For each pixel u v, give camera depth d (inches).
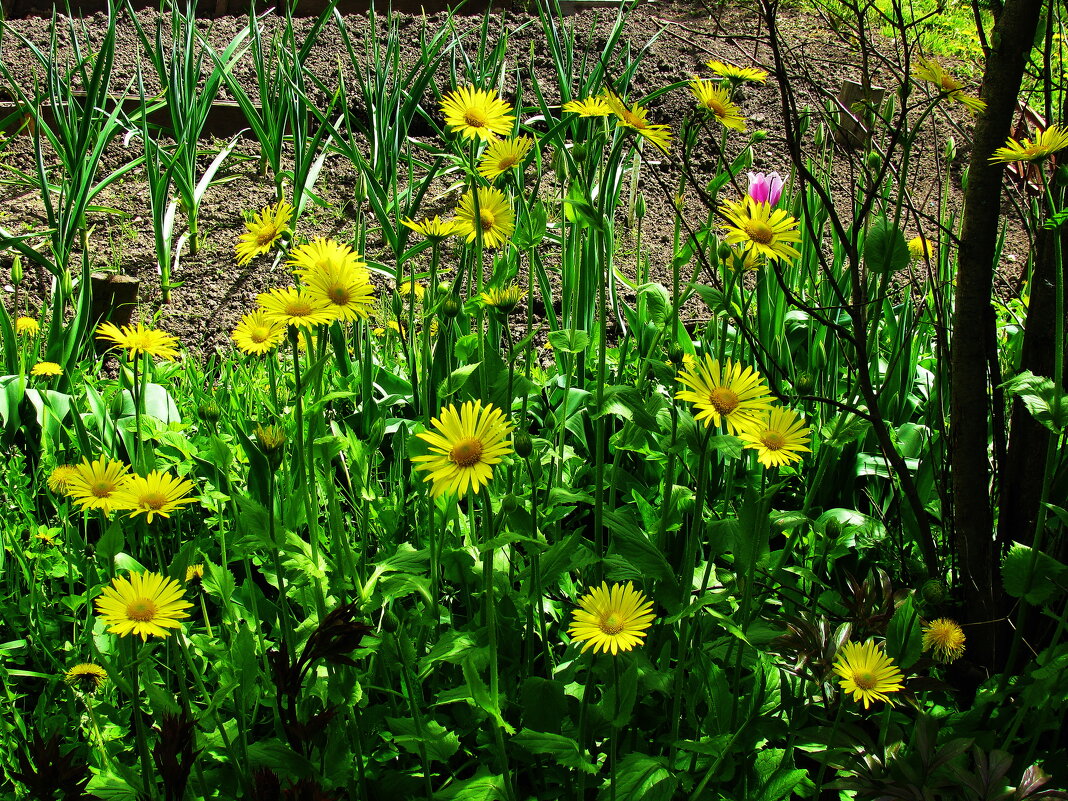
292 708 51.5
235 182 149.9
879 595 56.2
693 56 169.9
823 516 75.4
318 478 65.1
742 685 67.1
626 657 55.0
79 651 69.8
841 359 97.4
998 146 63.9
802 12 178.9
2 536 78.4
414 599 76.1
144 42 124.5
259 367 107.0
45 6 193.6
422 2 189.6
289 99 128.6
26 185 144.1
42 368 86.4
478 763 64.0
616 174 104.7
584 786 56.0
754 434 52.7
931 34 171.6
